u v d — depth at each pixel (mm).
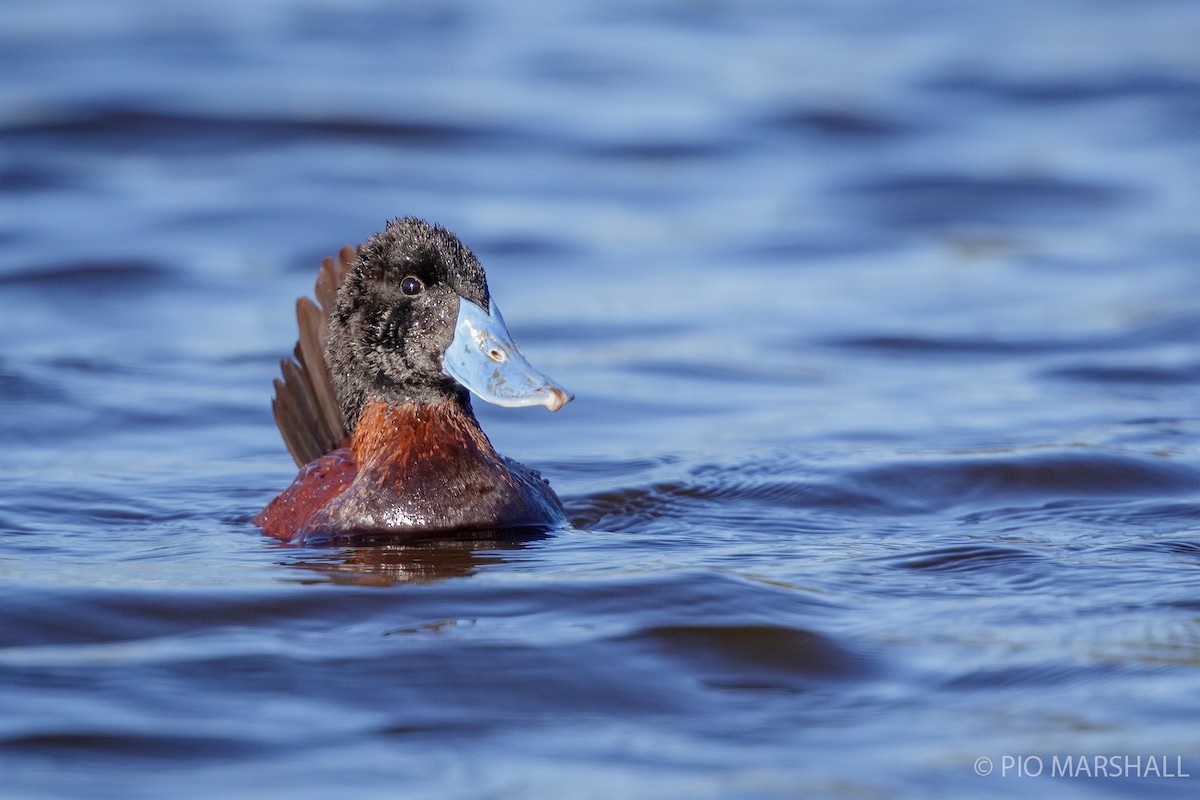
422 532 10094
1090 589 8828
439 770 6559
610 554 9633
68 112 28359
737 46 35938
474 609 8352
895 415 14453
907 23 38844
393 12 39281
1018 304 19328
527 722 7027
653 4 41094
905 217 24438
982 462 12102
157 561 9523
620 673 7516
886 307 19281
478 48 35312
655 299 19812
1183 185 25703
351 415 10727
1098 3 41375
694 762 6648
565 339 17969
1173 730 6926
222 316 18797
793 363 16828
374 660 7625
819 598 8633
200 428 14203
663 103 30828
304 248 22125
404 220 10648
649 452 13219
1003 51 35188
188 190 24906
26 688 7266
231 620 8203
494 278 20969
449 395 10453
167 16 37969
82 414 14500
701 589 8641
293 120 28453
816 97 31078
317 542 10094
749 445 13305
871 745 6805
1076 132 29312
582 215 24406
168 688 7293
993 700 7270
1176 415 14133
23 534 10508
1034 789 6426
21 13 38062
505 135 28453
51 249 21547
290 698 7211
